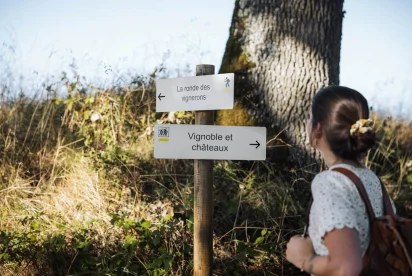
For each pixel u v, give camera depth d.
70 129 5.43
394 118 6.80
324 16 5.10
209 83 3.23
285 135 5.06
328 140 1.92
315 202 1.80
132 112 5.58
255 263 4.00
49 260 3.67
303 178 4.79
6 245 3.63
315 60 5.09
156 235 3.69
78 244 3.68
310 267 1.76
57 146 5.15
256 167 4.94
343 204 1.73
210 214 3.31
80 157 4.97
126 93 5.62
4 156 4.93
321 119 1.93
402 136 6.34
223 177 4.74
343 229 1.68
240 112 5.16
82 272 3.65
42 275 3.66
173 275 3.69
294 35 5.08
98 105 5.39
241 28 5.30
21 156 5.04
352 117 1.88
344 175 1.82
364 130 1.84
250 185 4.58
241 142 3.23
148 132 5.28
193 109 3.29
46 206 4.38
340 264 1.64
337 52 5.28
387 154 5.84
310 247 1.84
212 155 3.23
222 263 3.91
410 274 1.73
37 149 5.22
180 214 4.11
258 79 5.16
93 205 4.35
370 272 1.75
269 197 4.54
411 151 6.12
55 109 5.59
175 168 4.95
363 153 1.92
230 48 5.36
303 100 5.07
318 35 5.09
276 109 5.10
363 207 1.79
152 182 4.75
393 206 2.01
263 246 4.01
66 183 4.70
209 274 3.33
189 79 3.30
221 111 5.28
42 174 4.93
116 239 3.87
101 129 5.32
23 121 5.56
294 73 5.07
